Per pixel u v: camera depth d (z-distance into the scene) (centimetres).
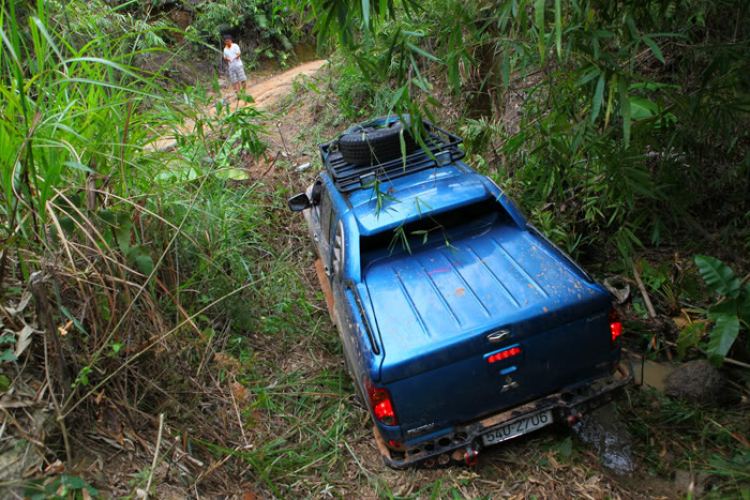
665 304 396
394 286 324
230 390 370
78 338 295
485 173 538
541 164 334
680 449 293
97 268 302
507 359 277
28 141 245
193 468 288
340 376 401
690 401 323
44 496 228
